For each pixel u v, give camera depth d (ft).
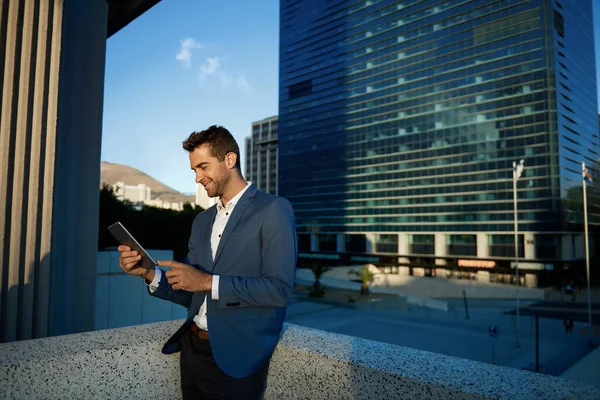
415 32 259.19
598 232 242.78
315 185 298.76
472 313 151.53
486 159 225.97
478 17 236.02
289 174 317.22
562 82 218.18
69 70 8.86
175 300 4.91
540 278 203.21
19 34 5.80
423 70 253.24
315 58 309.63
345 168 282.97
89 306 9.09
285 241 4.08
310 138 305.94
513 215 213.87
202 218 4.99
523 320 138.00
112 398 4.31
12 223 5.53
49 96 6.11
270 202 4.34
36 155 5.86
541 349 101.40
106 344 4.41
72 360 4.01
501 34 227.81
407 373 3.61
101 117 9.74
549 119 209.15
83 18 9.37
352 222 274.57
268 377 4.85
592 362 89.86
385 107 267.80
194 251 4.82
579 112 233.35
